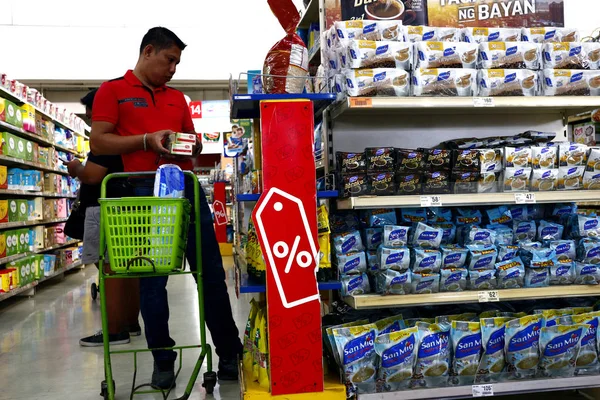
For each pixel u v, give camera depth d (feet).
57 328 13.96
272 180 6.89
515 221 8.63
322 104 8.21
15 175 18.67
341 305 9.32
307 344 6.94
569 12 18.52
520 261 8.10
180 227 7.14
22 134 19.95
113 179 9.80
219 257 8.91
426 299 7.65
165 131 7.97
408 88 7.97
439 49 8.16
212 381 8.44
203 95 46.91
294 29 7.74
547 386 7.52
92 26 37.81
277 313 6.88
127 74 8.66
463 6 9.28
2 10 36.96
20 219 18.89
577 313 8.14
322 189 9.12
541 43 8.66
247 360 8.06
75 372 10.01
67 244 26.18
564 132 9.80
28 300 18.67
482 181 8.18
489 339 7.57
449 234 8.42
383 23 8.26
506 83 8.19
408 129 9.39
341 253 7.90
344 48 8.04
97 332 12.92
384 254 7.72
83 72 37.99
